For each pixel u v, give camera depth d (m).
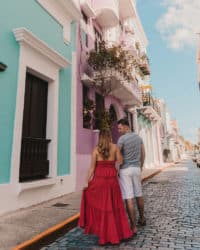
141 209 4.35
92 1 11.23
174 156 50.59
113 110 13.69
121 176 4.07
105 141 3.69
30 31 6.48
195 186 9.86
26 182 5.55
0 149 5.07
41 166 6.39
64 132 7.65
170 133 44.94
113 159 3.70
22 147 5.84
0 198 4.84
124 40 15.33
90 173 3.60
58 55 7.21
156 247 3.28
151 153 24.23
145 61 18.48
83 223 3.43
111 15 11.39
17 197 5.28
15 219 4.48
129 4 15.11
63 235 4.00
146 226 4.29
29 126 6.30
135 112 17.67
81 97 9.11
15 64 5.74
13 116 5.49
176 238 3.64
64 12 8.38
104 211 3.41
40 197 6.06
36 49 6.34
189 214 5.16
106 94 10.55
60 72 7.79
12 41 5.74
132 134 4.29
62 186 7.10
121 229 3.48
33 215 4.78
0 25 5.45
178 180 12.30
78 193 7.43
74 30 9.21
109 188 3.52
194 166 28.50
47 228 3.91
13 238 3.45
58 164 7.12
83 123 9.33
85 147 8.88
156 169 19.11
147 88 21.08
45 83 7.24
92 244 3.49
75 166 7.98
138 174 4.16
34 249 3.32
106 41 11.08
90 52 9.91
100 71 9.89
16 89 5.67
